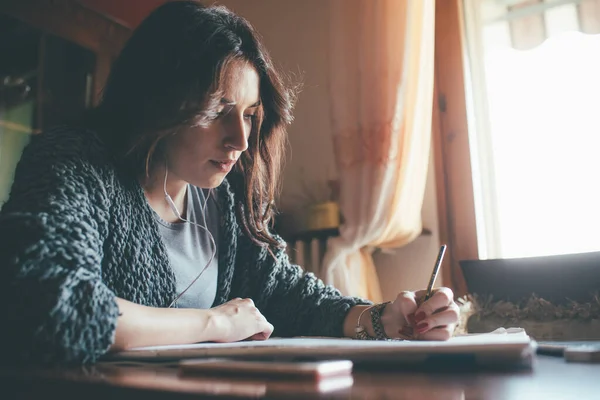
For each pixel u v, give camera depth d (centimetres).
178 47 91
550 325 129
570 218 173
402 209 175
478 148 188
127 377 46
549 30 180
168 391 37
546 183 178
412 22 179
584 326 125
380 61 179
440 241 186
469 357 50
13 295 62
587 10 173
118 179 90
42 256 64
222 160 94
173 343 70
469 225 183
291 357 55
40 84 203
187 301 103
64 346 59
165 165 98
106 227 83
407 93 178
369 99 179
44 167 78
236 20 98
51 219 69
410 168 176
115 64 99
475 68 191
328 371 44
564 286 131
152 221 94
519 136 183
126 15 226
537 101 181
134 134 91
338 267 178
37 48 203
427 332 82
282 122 115
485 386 40
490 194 185
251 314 81
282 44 239
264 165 117
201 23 92
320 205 192
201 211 110
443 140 191
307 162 222
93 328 62
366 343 59
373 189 174
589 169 171
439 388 39
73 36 211
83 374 49
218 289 111
